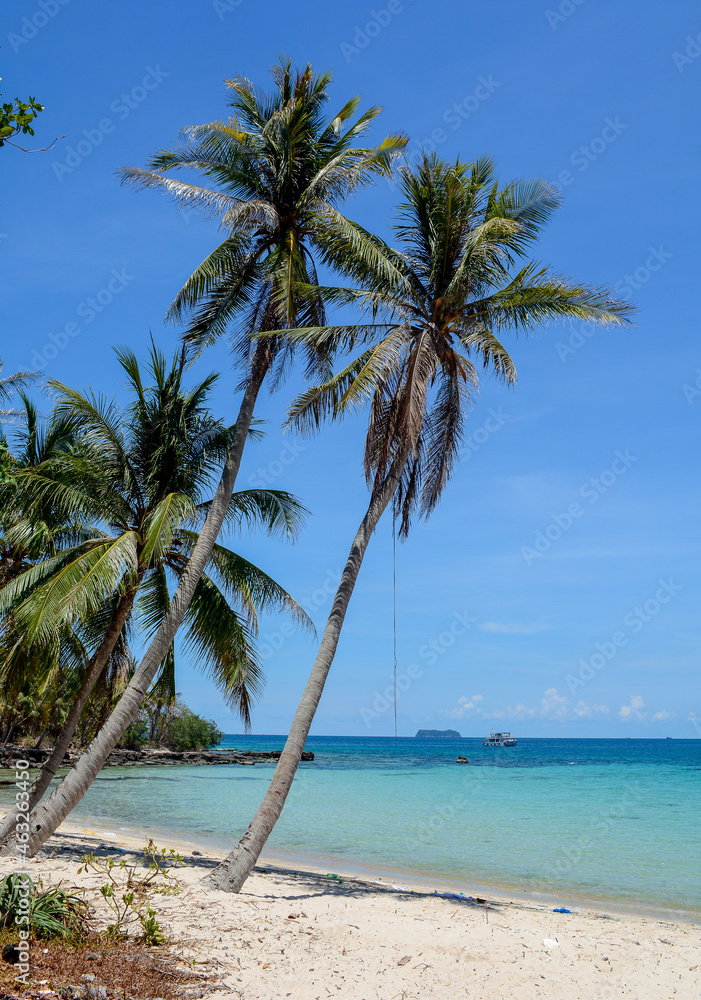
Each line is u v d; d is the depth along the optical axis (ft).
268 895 33.73
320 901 33.09
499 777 168.86
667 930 34.73
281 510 49.62
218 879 31.91
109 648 46.88
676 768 205.57
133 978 19.29
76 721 45.73
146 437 48.37
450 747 537.24
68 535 50.08
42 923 20.90
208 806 97.14
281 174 45.70
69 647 48.14
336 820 87.10
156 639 40.47
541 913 37.65
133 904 26.22
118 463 47.67
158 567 48.73
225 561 47.88
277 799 33.81
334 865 55.72
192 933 24.13
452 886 48.60
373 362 37.78
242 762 234.17
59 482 44.96
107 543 43.29
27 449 54.19
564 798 117.80
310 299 45.80
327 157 46.75
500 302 42.86
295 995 20.20
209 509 45.21
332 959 23.91
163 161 44.42
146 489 48.34
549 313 41.75
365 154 43.34
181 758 220.02
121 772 169.99
